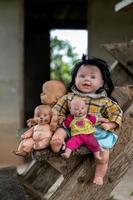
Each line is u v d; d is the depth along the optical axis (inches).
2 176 95.5
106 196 69.5
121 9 95.7
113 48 102.2
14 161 190.9
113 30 193.5
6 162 190.9
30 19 329.4
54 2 290.4
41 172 104.1
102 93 68.7
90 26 194.2
